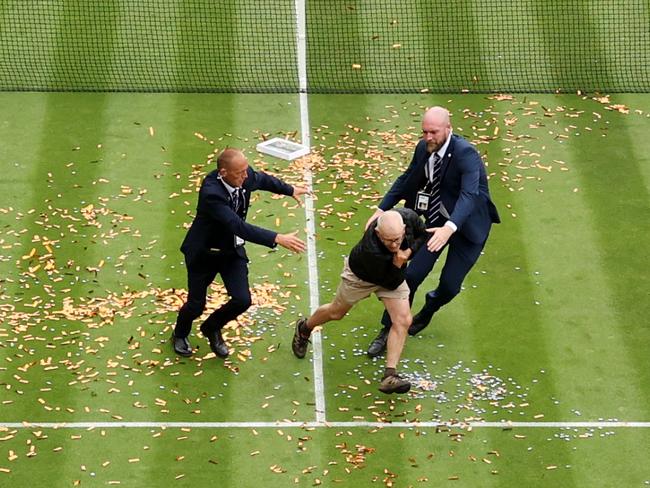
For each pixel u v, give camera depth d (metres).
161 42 36.62
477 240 24.06
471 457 22.42
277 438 22.77
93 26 37.12
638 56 36.62
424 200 24.03
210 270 23.72
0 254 27.48
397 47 36.84
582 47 36.94
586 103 34.38
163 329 25.47
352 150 31.97
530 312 26.30
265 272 27.28
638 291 27.02
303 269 27.44
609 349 25.27
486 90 34.94
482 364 24.80
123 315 25.77
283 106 33.97
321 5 38.47
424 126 23.19
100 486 21.55
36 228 28.41
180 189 30.12
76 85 34.56
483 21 37.88
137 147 31.84
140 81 34.88
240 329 25.53
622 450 22.67
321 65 36.00
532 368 24.70
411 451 22.53
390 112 33.81
